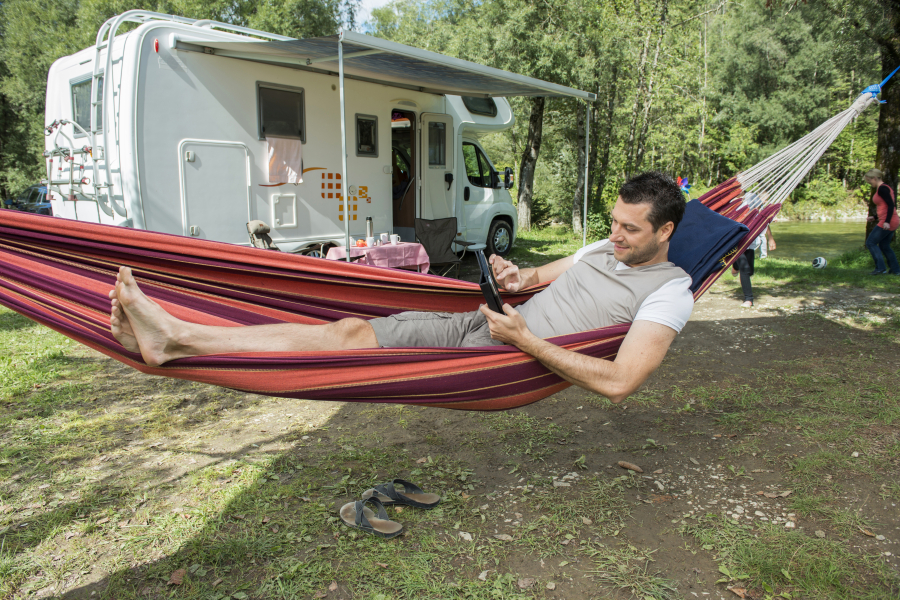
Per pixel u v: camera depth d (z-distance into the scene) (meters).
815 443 3.49
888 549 2.52
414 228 9.05
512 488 3.10
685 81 25.81
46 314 2.18
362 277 2.82
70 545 2.62
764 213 3.47
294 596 2.29
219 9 17.53
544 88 7.61
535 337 2.18
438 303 3.10
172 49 5.95
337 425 3.93
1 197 18.98
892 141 9.76
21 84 17.09
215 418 4.05
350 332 2.42
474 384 2.33
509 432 3.78
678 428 3.81
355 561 2.51
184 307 2.50
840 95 29.41
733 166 31.59
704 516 2.80
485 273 2.19
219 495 3.02
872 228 9.32
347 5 19.16
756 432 3.68
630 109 20.53
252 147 6.67
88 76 6.43
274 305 2.72
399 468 3.33
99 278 2.31
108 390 4.55
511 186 11.20
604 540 2.65
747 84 30.53
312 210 7.35
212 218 6.43
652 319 2.24
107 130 6.01
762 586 2.33
